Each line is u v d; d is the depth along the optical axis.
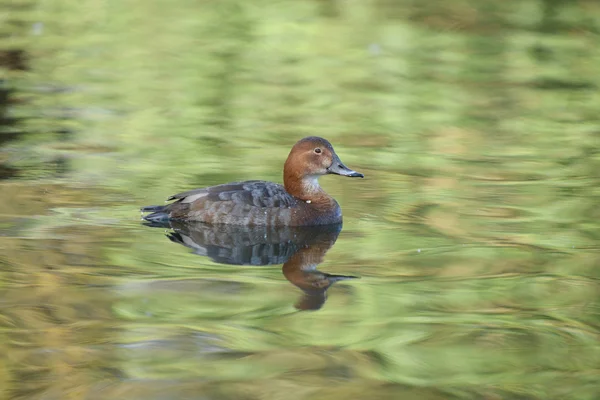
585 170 17.16
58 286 10.87
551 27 32.97
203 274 11.49
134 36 30.34
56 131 19.23
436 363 9.12
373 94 23.73
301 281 11.32
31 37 29.48
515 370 8.97
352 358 9.17
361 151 18.44
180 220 13.70
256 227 13.61
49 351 9.13
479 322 10.11
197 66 26.48
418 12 35.22
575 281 11.42
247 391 8.45
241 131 19.77
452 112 22.05
